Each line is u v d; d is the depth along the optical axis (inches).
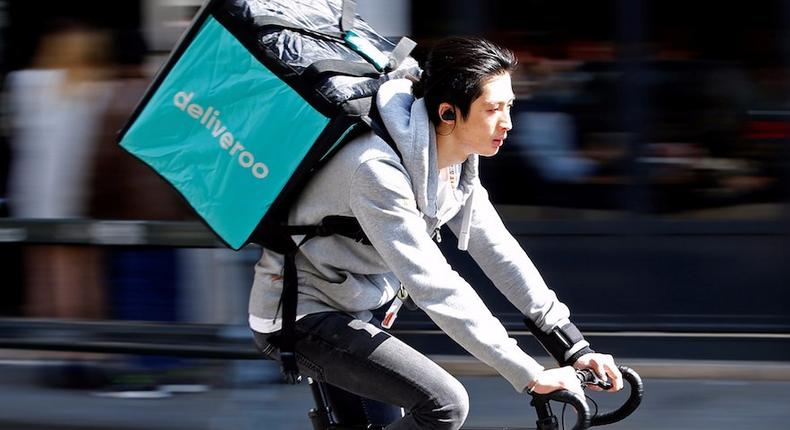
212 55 207.5
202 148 207.3
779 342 372.8
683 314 388.2
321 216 205.9
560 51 382.9
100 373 354.9
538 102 387.5
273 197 202.7
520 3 378.0
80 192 361.4
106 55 361.7
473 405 333.4
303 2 217.8
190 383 350.9
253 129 203.5
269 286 216.8
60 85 361.4
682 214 388.2
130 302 358.6
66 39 361.1
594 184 390.3
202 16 207.9
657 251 389.1
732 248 386.9
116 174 357.7
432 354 365.1
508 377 199.2
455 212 218.4
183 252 354.6
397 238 198.5
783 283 384.2
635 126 385.1
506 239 226.8
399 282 222.1
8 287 364.5
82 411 337.1
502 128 202.2
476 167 216.1
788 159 381.4
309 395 343.9
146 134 210.8
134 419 332.5
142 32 359.9
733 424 321.1
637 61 382.0
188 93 208.2
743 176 384.5
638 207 388.8
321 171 204.1
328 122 198.5
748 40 378.9
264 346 223.1
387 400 209.3
